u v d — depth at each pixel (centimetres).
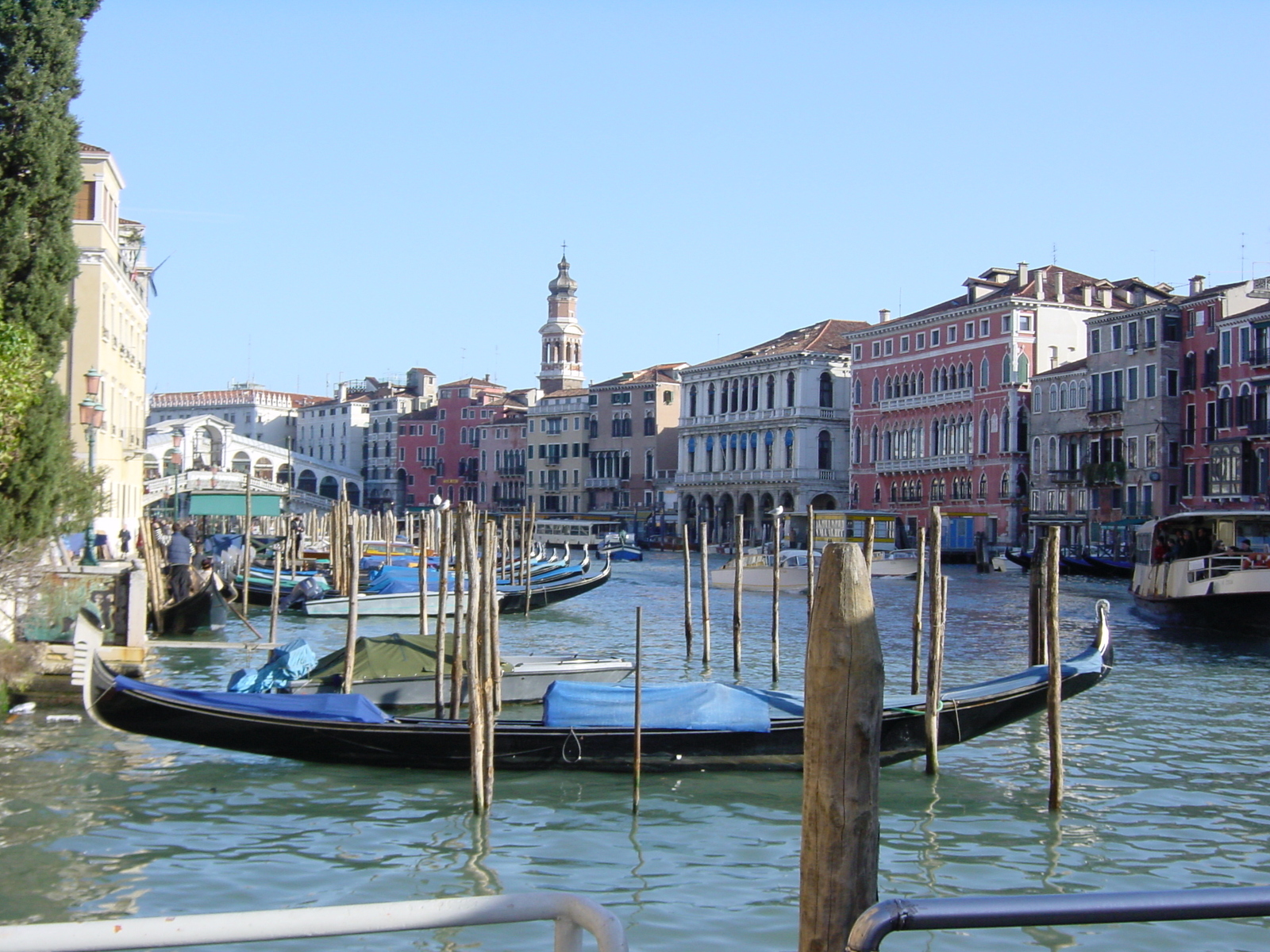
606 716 1381
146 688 1330
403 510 11681
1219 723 1778
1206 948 927
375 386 12975
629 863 1106
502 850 1142
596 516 9081
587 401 10075
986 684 1499
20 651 1675
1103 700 1984
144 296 4938
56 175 1725
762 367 8312
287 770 1406
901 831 1212
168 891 1025
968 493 6831
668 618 3547
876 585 5169
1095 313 6688
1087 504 6028
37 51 1708
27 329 1655
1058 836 1202
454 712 1567
